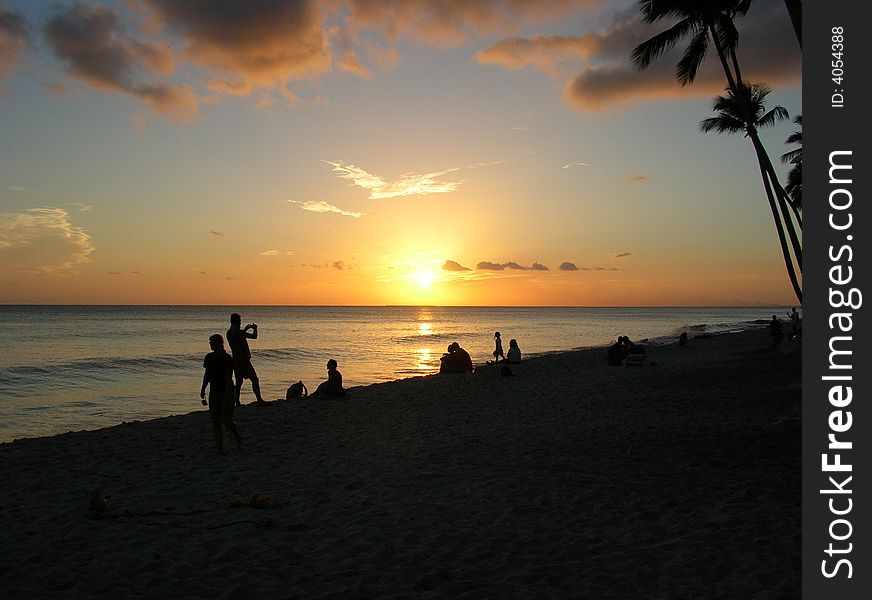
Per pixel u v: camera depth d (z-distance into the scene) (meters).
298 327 92.50
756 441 9.60
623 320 137.50
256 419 12.86
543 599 4.40
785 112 24.12
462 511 6.59
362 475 8.27
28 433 15.63
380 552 5.39
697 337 50.16
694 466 8.30
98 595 4.52
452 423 12.56
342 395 16.38
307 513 6.57
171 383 26.08
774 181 18.75
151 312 174.38
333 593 4.55
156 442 10.62
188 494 7.37
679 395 15.79
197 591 4.59
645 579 4.72
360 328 89.75
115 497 7.25
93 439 10.90
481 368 25.84
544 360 29.42
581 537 5.71
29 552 5.39
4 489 7.61
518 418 13.03
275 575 4.89
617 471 8.20
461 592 4.54
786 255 20.77
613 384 18.95
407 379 21.67
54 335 61.56
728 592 4.44
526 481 7.77
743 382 18.00
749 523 5.88
